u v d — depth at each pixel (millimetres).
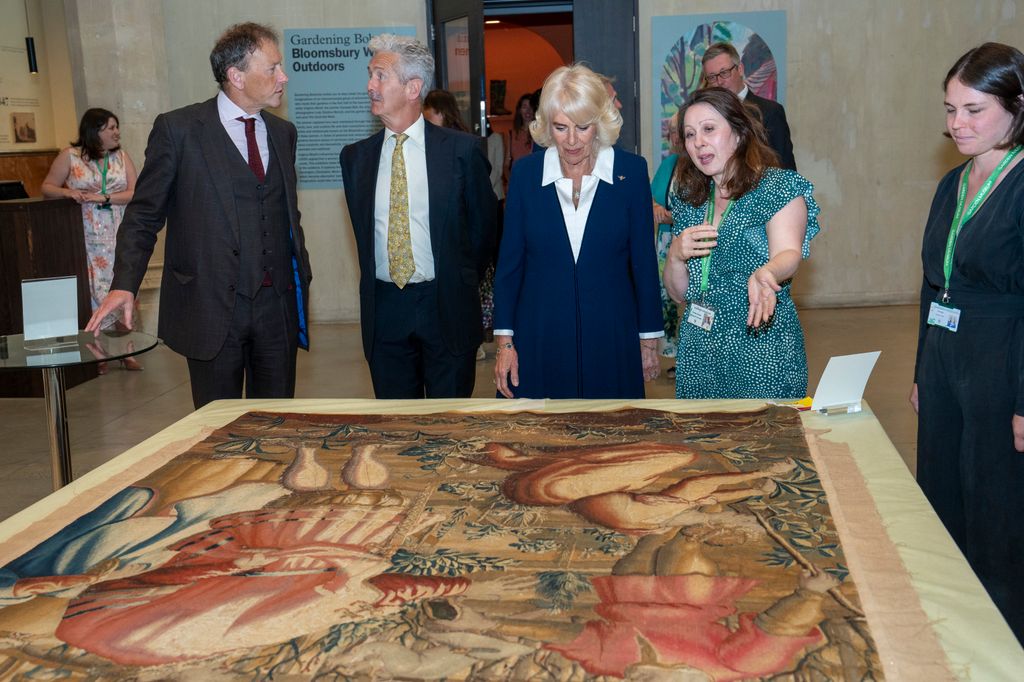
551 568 1449
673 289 2760
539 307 2953
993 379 2404
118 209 6992
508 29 16031
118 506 1780
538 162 2939
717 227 2582
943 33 8016
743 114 2484
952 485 2596
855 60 8070
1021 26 7988
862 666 1154
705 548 1506
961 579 1376
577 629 1261
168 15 8414
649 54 8125
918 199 8266
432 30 8312
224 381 3430
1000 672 1138
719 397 2648
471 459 1990
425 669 1176
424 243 3387
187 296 3367
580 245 2904
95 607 1379
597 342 2930
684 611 1302
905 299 8422
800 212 2473
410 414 2367
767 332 2576
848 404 2270
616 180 2887
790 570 1418
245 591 1410
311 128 8461
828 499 1700
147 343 3068
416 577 1433
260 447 2121
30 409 6148
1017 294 2383
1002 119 2324
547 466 1929
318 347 7633
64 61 9602
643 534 1570
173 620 1331
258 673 1185
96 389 6605
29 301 3100
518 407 2395
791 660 1171
